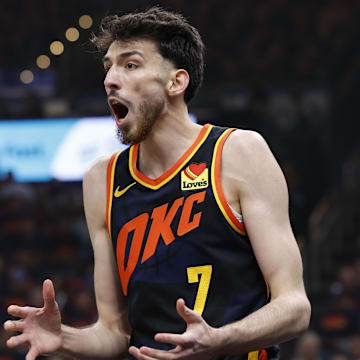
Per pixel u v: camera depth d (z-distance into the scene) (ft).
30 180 104.68
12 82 113.29
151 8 20.11
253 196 17.62
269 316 16.28
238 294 17.54
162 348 17.58
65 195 103.65
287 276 17.10
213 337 15.20
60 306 77.15
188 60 18.38
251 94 105.91
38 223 100.63
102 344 18.89
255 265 17.89
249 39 115.65
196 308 17.39
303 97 105.50
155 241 17.94
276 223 17.52
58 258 95.04
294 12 117.39
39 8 118.93
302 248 91.61
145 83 17.79
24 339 16.83
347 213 98.68
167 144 18.34
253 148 18.02
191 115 104.58
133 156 19.22
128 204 18.66
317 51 113.39
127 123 17.85
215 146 18.22
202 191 17.81
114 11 116.26
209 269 17.51
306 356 59.26
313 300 86.38
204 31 115.96
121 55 17.94
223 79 110.42
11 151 105.09
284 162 102.78
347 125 103.65
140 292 17.90
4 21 118.42
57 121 105.09
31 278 89.61
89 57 113.19
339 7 116.98
